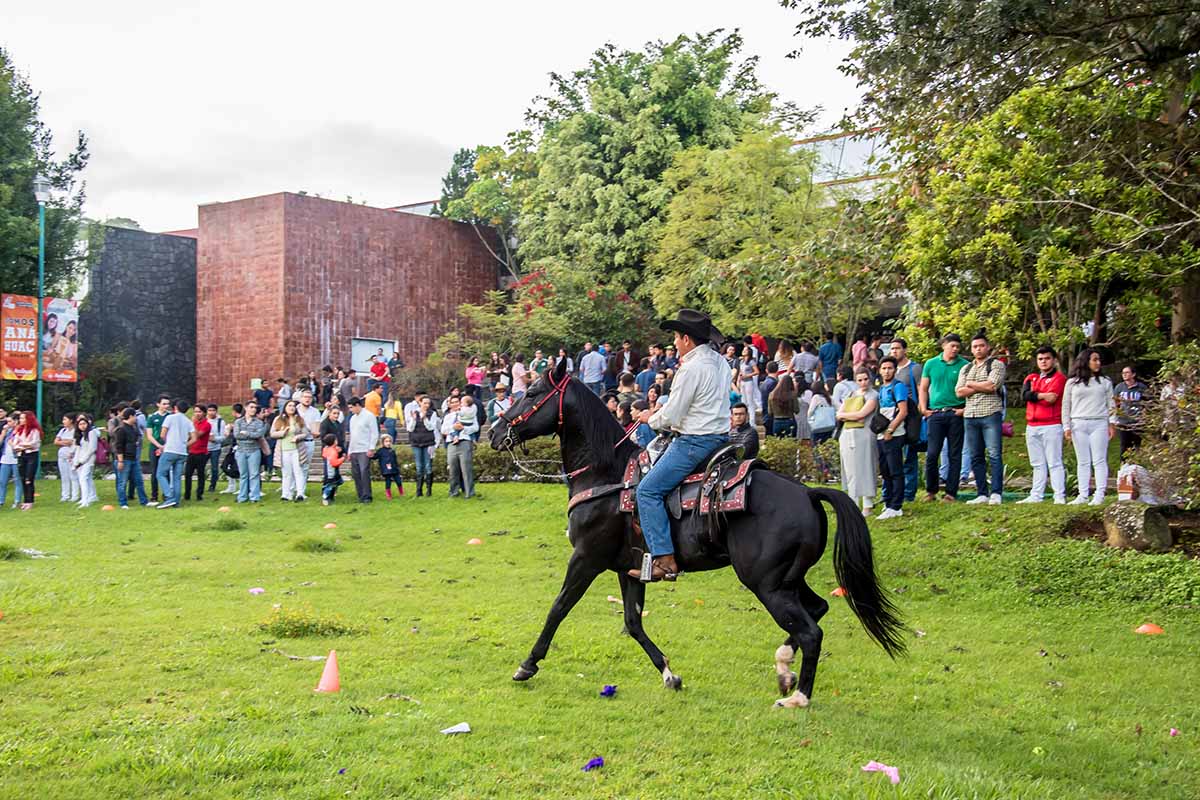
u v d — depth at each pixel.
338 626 8.62
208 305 34.62
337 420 22.20
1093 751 5.84
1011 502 12.75
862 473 12.66
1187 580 9.51
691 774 5.28
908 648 8.34
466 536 14.77
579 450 7.31
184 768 5.11
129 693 6.60
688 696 6.80
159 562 12.53
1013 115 13.35
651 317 32.38
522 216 37.38
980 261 14.33
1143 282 13.73
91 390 33.25
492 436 7.57
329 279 34.38
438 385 29.95
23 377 24.73
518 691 6.86
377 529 15.86
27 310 24.80
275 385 33.00
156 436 20.08
